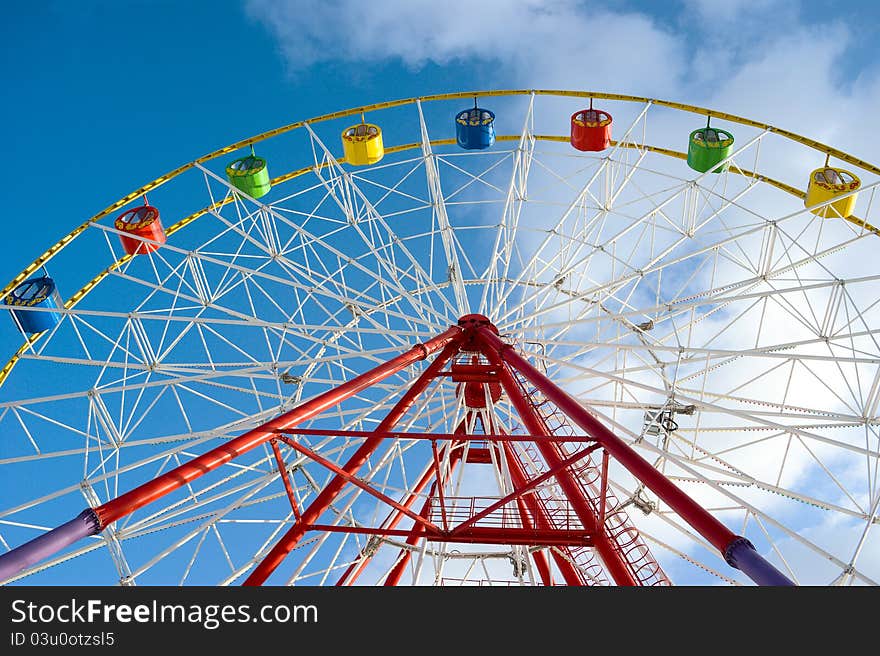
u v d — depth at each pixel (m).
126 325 24.38
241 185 28.34
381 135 28.75
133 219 26.33
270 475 19.73
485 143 28.72
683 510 10.50
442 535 14.19
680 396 20.25
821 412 20.42
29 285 24.73
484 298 25.16
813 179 24.81
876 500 17.19
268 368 23.12
